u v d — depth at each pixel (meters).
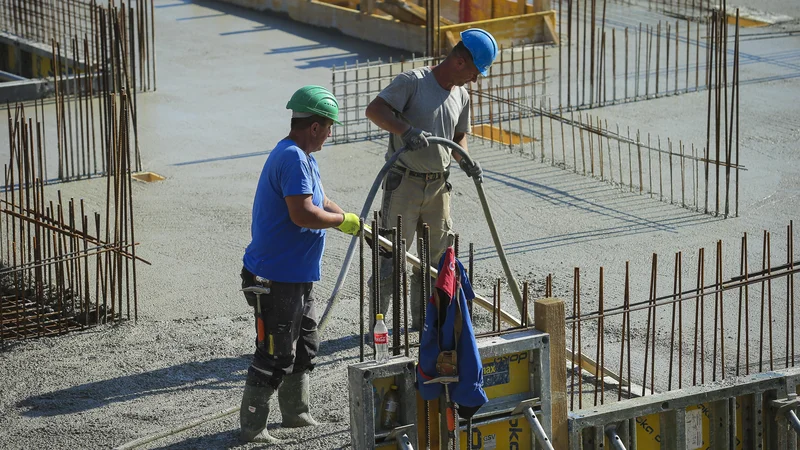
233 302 23.75
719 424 15.68
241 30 59.62
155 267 26.03
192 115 41.75
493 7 56.81
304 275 15.97
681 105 41.84
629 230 28.41
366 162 35.38
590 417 14.71
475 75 19.45
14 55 51.53
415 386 13.78
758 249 26.59
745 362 19.95
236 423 17.33
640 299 23.39
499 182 32.94
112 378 19.30
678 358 20.05
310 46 55.53
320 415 17.58
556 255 26.50
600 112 41.22
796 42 53.09
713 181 32.66
